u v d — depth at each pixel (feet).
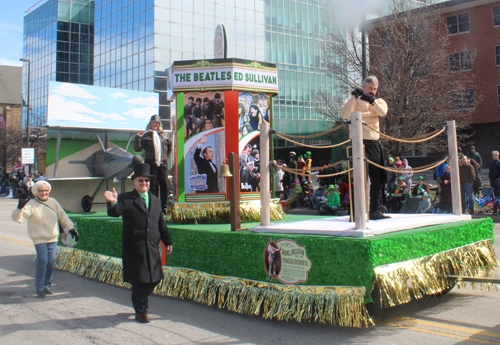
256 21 147.54
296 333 14.79
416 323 15.61
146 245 16.20
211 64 23.75
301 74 155.94
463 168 45.50
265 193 16.96
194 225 21.79
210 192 23.63
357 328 15.15
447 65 82.79
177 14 134.92
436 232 16.12
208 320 16.44
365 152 17.44
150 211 16.51
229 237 17.21
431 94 70.79
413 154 107.34
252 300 16.05
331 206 46.73
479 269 18.19
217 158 23.66
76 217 25.49
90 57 197.47
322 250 14.47
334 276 14.23
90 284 22.81
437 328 15.02
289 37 154.20
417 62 69.51
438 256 16.03
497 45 98.32
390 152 68.54
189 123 23.99
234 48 143.33
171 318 16.85
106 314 17.66
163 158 23.99
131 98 38.09
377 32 72.08
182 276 18.84
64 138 34.99
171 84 24.94
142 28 137.28
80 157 35.60
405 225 15.90
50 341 14.75
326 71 81.56
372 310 14.40
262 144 16.98
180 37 135.33
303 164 55.93
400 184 45.91
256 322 16.03
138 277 15.94
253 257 16.37
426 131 71.15
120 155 33.22
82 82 195.62
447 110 72.28
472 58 90.53
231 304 16.67
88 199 33.73
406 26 68.49
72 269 24.93
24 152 113.29
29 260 30.30
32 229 20.79
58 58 189.57
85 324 16.46
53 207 21.30
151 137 23.22
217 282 17.40
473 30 100.99
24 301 19.94
